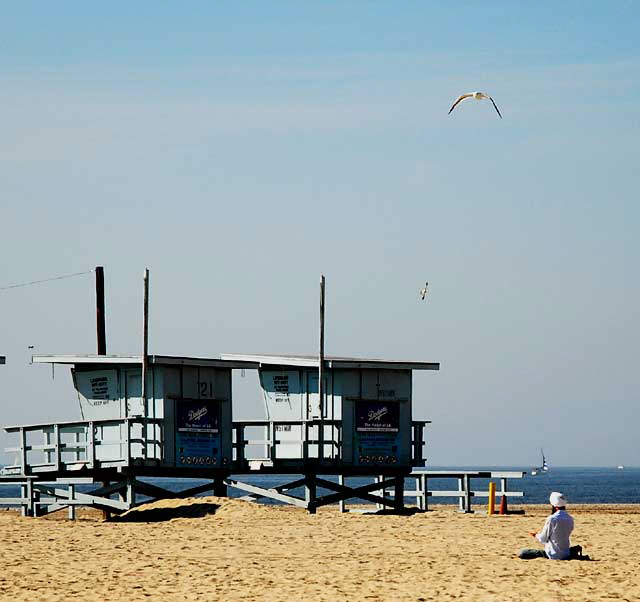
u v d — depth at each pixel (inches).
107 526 2546.8
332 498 3041.3
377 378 3053.6
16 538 2285.9
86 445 2805.1
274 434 2955.2
